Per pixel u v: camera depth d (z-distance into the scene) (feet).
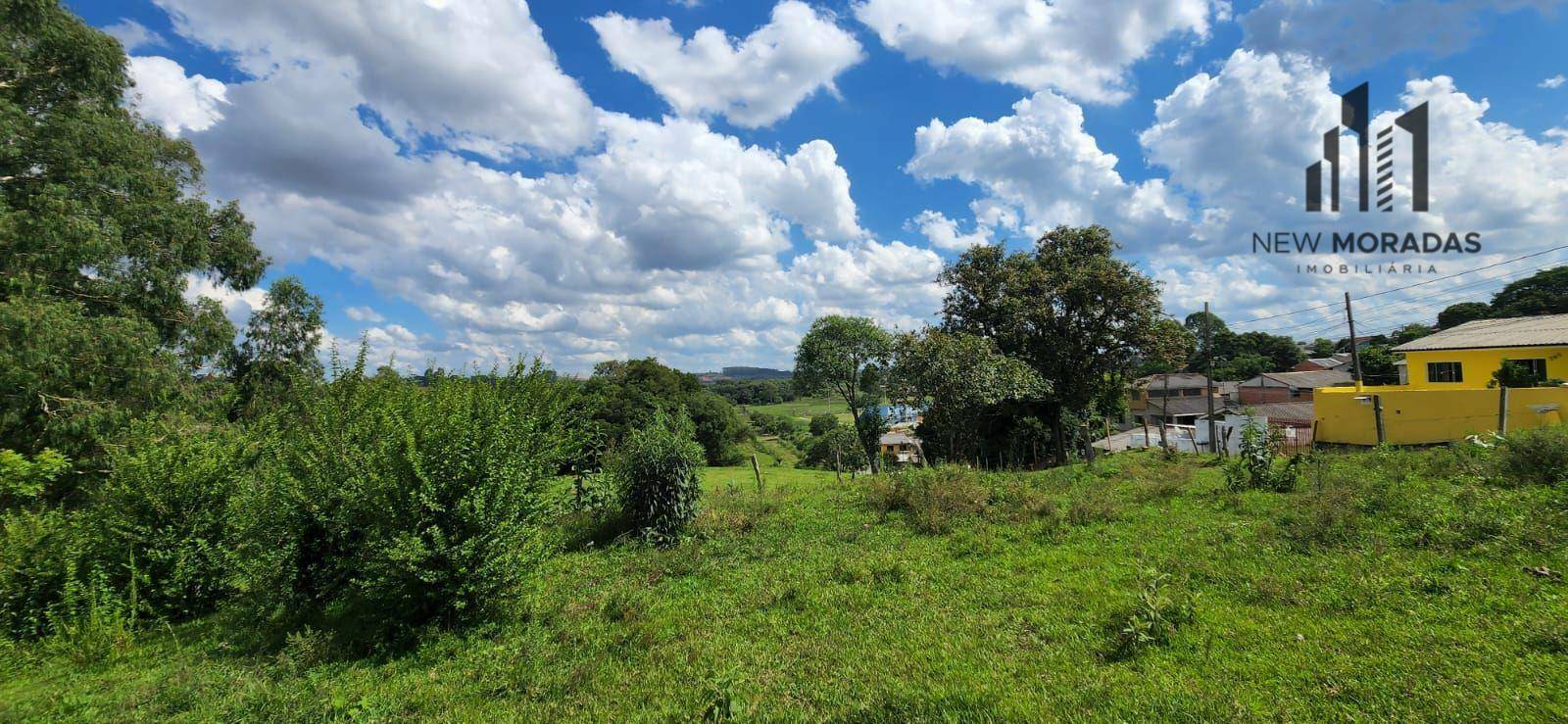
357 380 36.11
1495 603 16.63
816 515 42.32
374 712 16.92
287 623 25.67
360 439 27.02
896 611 22.00
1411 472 33.81
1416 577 18.99
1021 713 13.94
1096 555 26.32
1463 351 69.97
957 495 39.34
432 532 22.22
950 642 18.79
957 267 100.48
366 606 24.40
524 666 19.62
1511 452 30.25
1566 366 61.16
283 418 36.22
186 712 17.54
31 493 30.14
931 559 28.53
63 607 26.09
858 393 126.31
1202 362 236.43
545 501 26.45
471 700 17.70
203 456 31.63
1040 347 91.15
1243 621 17.62
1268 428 47.98
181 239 66.33
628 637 21.53
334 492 24.93
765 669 18.15
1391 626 16.25
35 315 44.21
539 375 47.93
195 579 29.53
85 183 55.36
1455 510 24.18
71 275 55.72
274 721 16.49
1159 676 15.08
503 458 24.98
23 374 43.19
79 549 27.35
